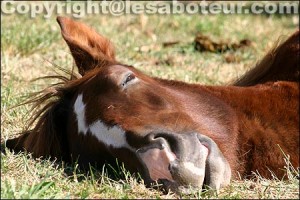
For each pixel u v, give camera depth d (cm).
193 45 1894
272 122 945
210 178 812
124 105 865
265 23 2209
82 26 1033
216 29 2108
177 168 795
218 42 1908
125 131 836
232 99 955
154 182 821
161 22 2147
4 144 1052
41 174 916
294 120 957
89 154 890
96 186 862
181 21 2167
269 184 880
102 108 870
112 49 1046
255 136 925
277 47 1077
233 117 927
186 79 1471
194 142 809
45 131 951
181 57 1792
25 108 1220
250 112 947
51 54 1723
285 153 933
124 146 835
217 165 812
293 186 877
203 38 1895
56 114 948
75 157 916
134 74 903
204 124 894
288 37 1112
